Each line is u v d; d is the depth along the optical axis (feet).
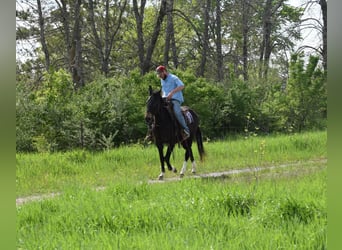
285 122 94.22
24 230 22.29
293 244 18.02
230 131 86.58
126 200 28.27
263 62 112.37
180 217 22.39
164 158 46.16
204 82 86.22
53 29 129.80
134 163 50.11
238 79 92.68
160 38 143.74
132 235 20.72
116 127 69.31
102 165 48.78
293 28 121.49
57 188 39.45
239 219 22.06
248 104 87.35
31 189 38.83
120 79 78.69
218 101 85.46
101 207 25.11
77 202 27.61
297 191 27.40
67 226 23.09
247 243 18.17
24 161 48.11
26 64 124.36
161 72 45.47
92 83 79.00
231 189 27.27
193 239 18.90
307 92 94.17
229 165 49.26
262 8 134.72
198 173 46.78
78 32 108.88
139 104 73.46
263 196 26.25
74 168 46.70
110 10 135.33
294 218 21.85
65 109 68.23
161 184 36.22
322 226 19.56
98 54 134.21
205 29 120.78
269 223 21.36
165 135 44.45
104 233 20.31
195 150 57.62
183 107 47.70
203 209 23.88
